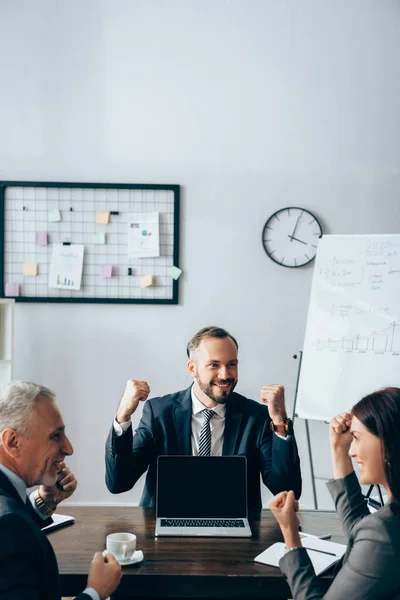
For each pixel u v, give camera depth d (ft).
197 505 6.63
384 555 4.48
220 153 13.34
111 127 13.30
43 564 4.39
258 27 13.35
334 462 6.14
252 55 13.34
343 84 13.39
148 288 13.32
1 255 13.20
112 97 13.29
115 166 13.29
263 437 7.62
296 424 13.41
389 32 13.38
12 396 4.87
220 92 13.34
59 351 13.28
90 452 13.28
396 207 13.43
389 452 4.65
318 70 13.38
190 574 5.27
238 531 6.24
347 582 4.56
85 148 13.30
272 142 13.37
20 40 13.23
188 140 13.34
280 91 13.37
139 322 13.34
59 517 6.61
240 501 6.67
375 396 4.90
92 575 4.89
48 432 4.90
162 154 13.33
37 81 13.24
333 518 6.96
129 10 13.28
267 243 13.34
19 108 13.25
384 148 13.42
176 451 7.63
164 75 13.30
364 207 13.42
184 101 13.33
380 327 10.82
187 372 13.37
